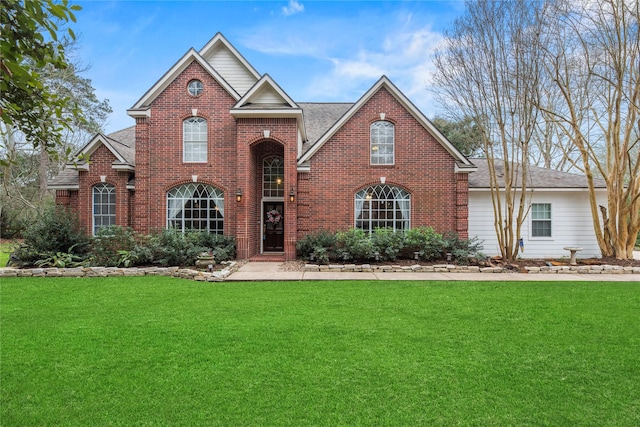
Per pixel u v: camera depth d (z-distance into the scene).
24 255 12.39
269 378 4.24
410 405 3.68
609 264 12.94
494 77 12.84
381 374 4.36
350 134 15.12
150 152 15.14
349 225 14.98
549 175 16.64
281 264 13.54
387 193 15.26
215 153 15.17
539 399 3.83
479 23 12.80
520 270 12.26
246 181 14.49
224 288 9.44
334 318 6.67
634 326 6.28
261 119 14.50
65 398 3.80
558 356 4.96
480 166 17.95
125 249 12.93
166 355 4.91
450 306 7.60
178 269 11.38
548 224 15.91
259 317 6.72
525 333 5.89
